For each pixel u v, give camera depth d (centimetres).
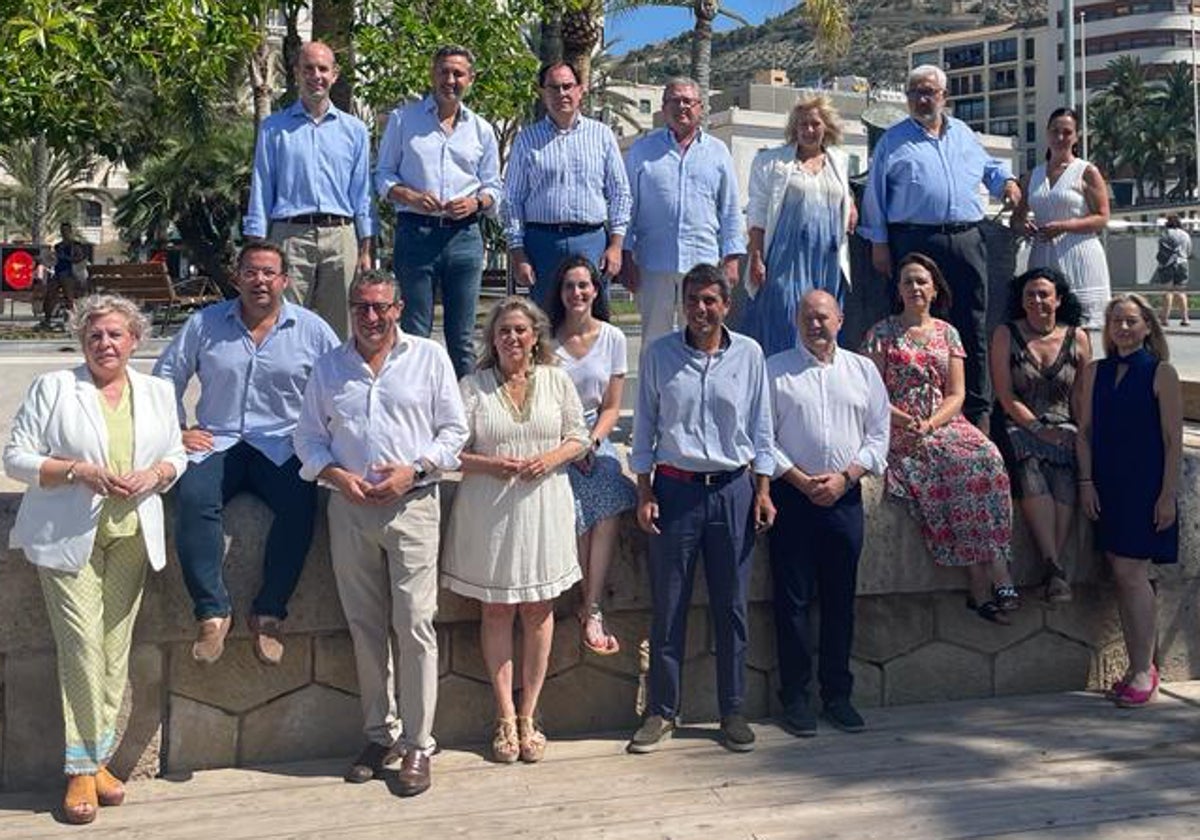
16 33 755
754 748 470
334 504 439
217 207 3023
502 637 459
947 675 534
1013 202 639
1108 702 527
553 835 389
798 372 486
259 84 1895
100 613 410
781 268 597
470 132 592
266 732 460
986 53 11988
